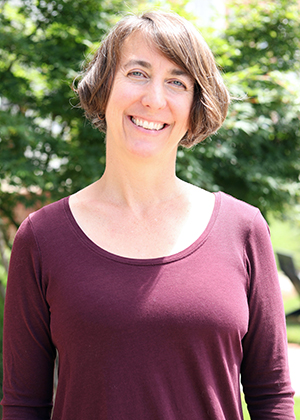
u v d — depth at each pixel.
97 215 1.33
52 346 1.33
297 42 3.91
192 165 3.25
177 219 1.33
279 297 1.33
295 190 3.79
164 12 1.31
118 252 1.27
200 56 1.29
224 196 1.40
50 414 1.34
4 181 3.63
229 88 3.12
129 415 1.16
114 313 1.18
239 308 1.23
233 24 3.89
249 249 1.31
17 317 1.28
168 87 1.28
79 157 3.54
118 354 1.17
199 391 1.20
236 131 3.60
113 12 3.70
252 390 1.32
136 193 1.34
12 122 3.38
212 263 1.25
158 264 1.24
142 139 1.28
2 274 5.35
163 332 1.18
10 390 1.29
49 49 3.56
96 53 1.42
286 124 3.75
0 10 3.63
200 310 1.19
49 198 3.66
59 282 1.23
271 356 1.28
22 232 1.30
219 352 1.21
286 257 5.71
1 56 3.69
